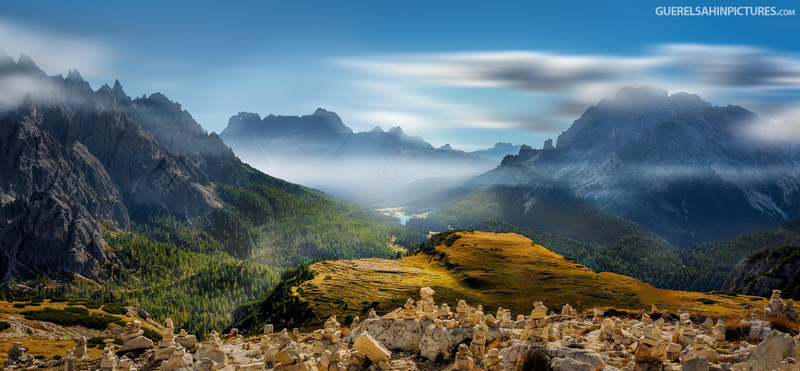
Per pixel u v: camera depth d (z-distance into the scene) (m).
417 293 183.12
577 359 34.97
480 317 52.41
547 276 191.62
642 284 167.12
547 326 38.97
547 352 36.81
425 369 43.53
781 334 33.12
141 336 47.69
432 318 51.62
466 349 40.81
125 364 42.00
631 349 39.22
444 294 180.50
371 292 186.62
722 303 104.19
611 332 44.50
